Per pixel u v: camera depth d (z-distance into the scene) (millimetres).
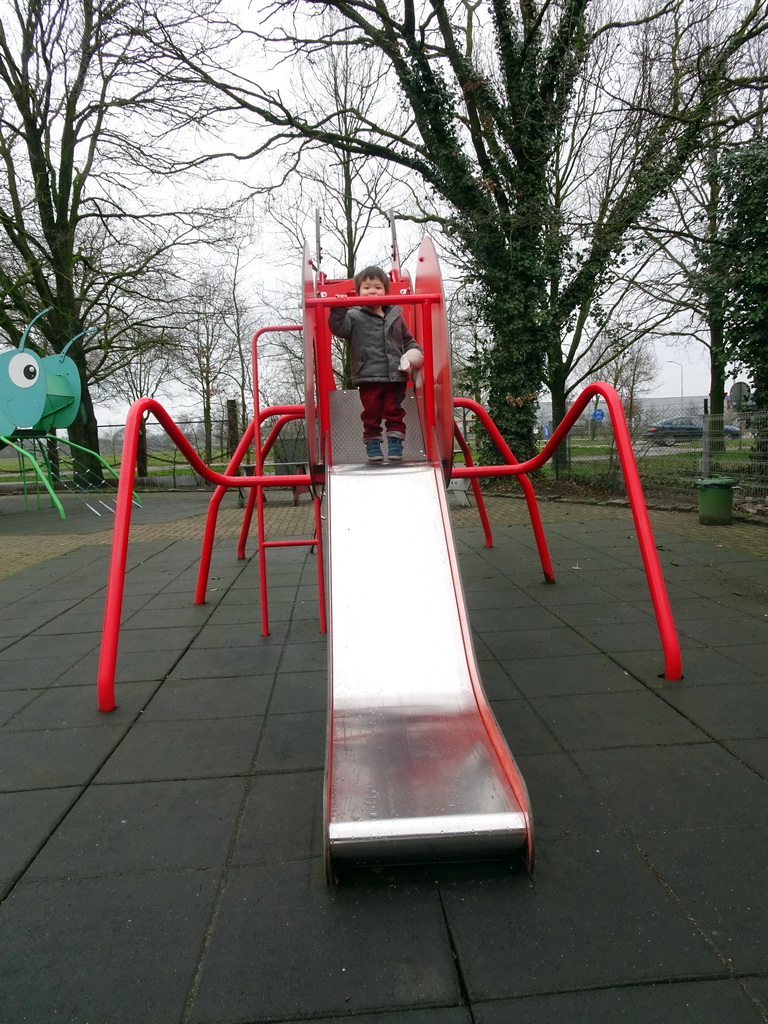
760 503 8867
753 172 8930
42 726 2879
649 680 3139
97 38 12102
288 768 2455
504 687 3127
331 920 1680
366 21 11430
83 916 1720
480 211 11688
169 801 2260
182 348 18219
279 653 3732
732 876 1798
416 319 4645
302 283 3023
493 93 11273
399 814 1835
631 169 10836
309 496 13234
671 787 2236
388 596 2750
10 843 2045
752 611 4168
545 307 11969
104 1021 1408
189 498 14727
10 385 11172
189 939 1631
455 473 3803
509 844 1802
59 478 16656
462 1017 1391
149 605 4875
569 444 12461
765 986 1450
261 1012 1420
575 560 5867
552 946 1569
